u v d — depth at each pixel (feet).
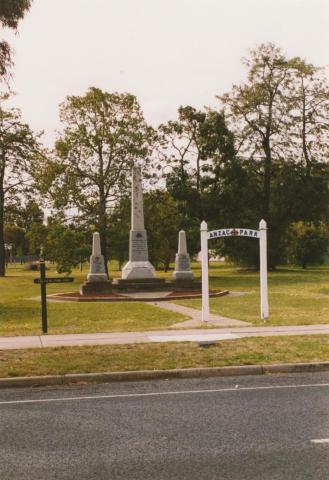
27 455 20.45
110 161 155.74
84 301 94.99
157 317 67.10
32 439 22.39
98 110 155.02
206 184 168.04
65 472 18.72
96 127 157.48
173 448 20.90
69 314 72.69
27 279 172.65
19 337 49.90
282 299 86.63
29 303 90.33
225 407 27.09
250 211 172.35
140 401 28.84
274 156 174.50
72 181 154.61
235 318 63.10
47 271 246.88
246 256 194.70
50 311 76.89
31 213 183.62
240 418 24.95
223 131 164.04
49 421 25.13
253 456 19.85
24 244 419.13
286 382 33.22
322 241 203.31
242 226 168.55
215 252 197.98
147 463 19.39
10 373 34.60
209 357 38.93
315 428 23.15
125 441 21.89
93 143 155.22
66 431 23.45
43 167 163.73
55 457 20.17
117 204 155.43
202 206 163.53
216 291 103.60
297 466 18.83
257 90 169.99
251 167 172.86
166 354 40.09
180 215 170.30
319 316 63.87
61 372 34.99
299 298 87.76
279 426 23.50
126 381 34.63
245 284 125.70
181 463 19.31
